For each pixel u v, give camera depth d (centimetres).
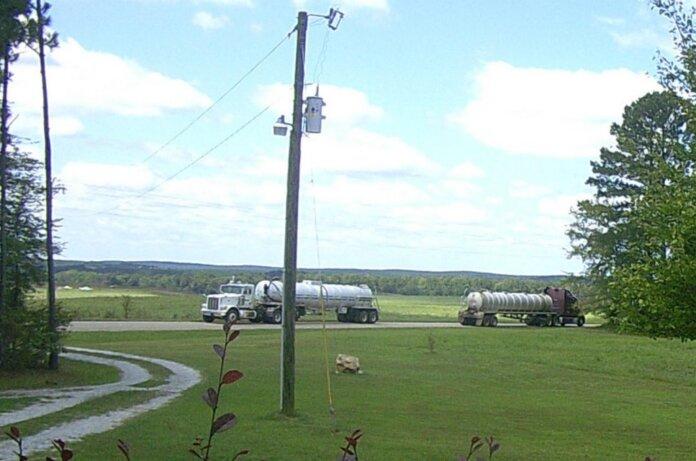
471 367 3481
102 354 3584
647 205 1183
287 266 1891
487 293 7256
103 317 6481
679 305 1134
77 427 1633
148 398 2156
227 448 1430
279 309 6316
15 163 2945
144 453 1352
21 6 2698
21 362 2892
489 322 7244
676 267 1110
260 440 1536
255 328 5700
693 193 1123
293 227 1898
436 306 10925
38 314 2952
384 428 1761
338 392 2409
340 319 6962
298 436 1597
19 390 2320
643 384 3133
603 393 2781
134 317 6638
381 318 7831
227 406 2023
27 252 3023
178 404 2031
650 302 1141
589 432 1886
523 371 3419
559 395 2656
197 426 1672
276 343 4453
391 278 14338
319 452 1425
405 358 3781
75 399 2095
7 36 2694
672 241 1109
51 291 2989
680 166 1179
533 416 2116
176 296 9481
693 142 1168
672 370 3644
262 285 6284
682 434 1927
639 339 5444
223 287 6378
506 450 1566
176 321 6344
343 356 3042
